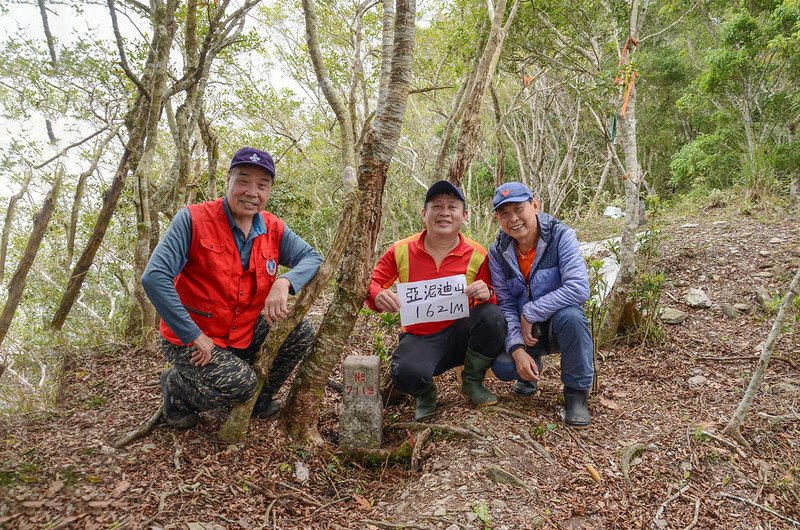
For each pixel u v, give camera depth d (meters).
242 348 2.47
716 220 6.30
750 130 8.68
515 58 4.86
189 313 2.32
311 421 2.55
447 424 2.64
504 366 2.81
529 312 2.68
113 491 1.92
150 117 3.34
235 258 2.31
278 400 2.92
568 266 2.65
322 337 2.48
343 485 2.32
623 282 3.62
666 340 3.67
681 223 6.50
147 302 3.62
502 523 1.96
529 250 2.81
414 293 2.72
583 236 7.56
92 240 3.30
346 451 2.54
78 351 3.57
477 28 4.95
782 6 7.83
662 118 14.49
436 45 7.95
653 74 13.41
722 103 10.41
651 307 3.76
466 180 14.13
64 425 2.46
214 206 2.30
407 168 14.07
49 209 2.36
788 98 8.52
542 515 2.02
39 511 1.76
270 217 2.53
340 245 2.33
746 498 2.22
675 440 2.57
